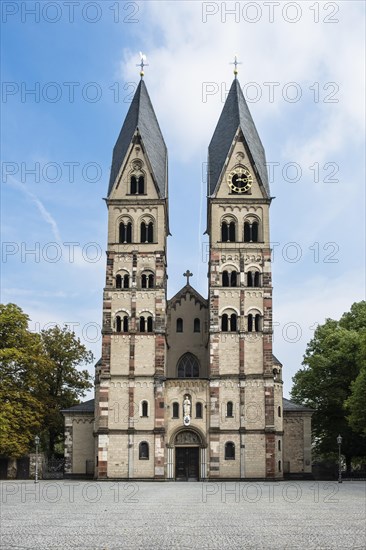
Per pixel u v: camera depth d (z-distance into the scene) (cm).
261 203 10819
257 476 10038
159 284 10569
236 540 3133
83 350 12388
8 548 2848
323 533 3397
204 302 11238
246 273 10575
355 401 9625
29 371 10744
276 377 10750
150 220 10812
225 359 10306
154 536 3278
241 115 11125
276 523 3884
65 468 10894
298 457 10956
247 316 10431
